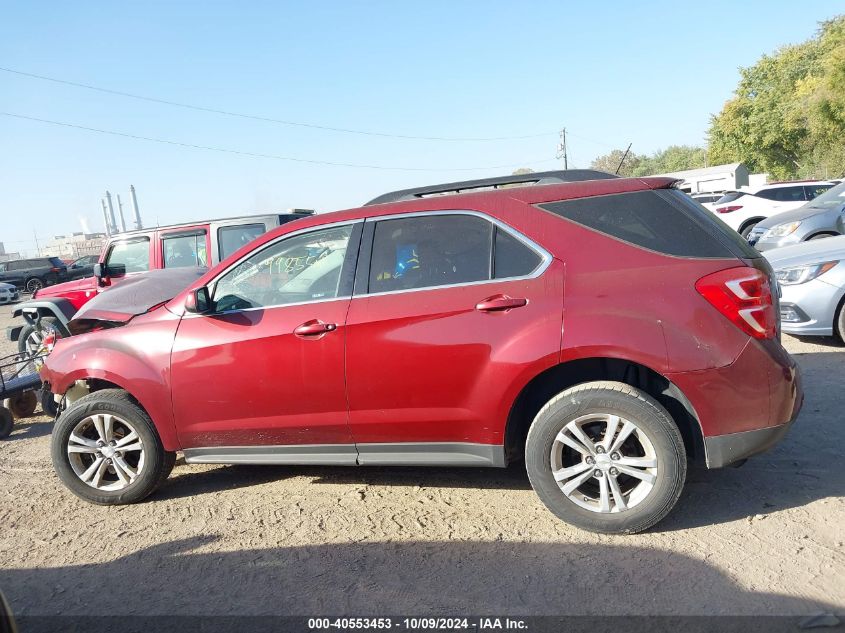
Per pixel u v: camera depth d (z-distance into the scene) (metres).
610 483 3.50
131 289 5.43
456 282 3.72
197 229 8.41
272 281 4.12
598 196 3.66
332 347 3.84
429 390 3.70
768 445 3.44
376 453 3.94
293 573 3.42
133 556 3.74
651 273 3.44
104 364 4.31
